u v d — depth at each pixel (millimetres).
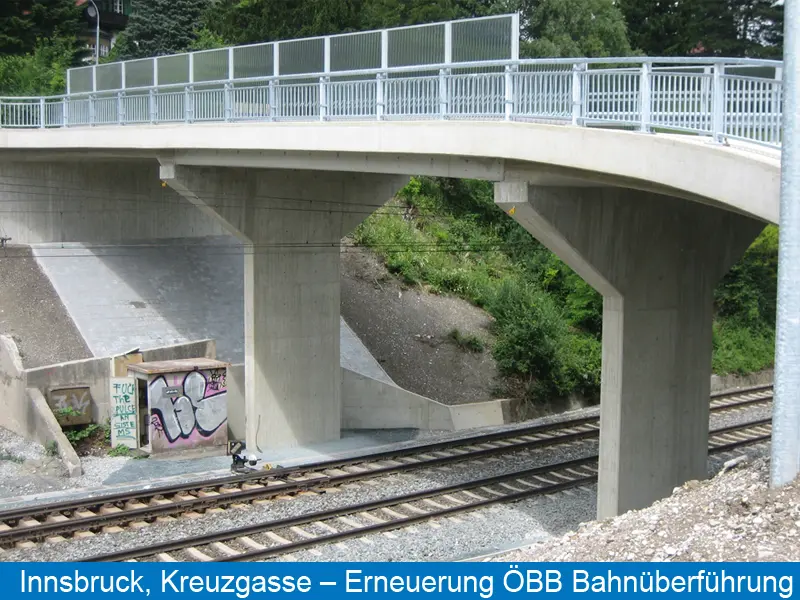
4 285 27266
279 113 19328
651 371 17469
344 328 28969
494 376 29062
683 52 44594
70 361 23484
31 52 47188
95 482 19969
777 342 11266
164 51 48594
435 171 16812
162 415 22141
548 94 14125
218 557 15227
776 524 10594
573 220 16094
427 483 20297
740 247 18781
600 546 11594
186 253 31641
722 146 11742
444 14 38031
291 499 18938
